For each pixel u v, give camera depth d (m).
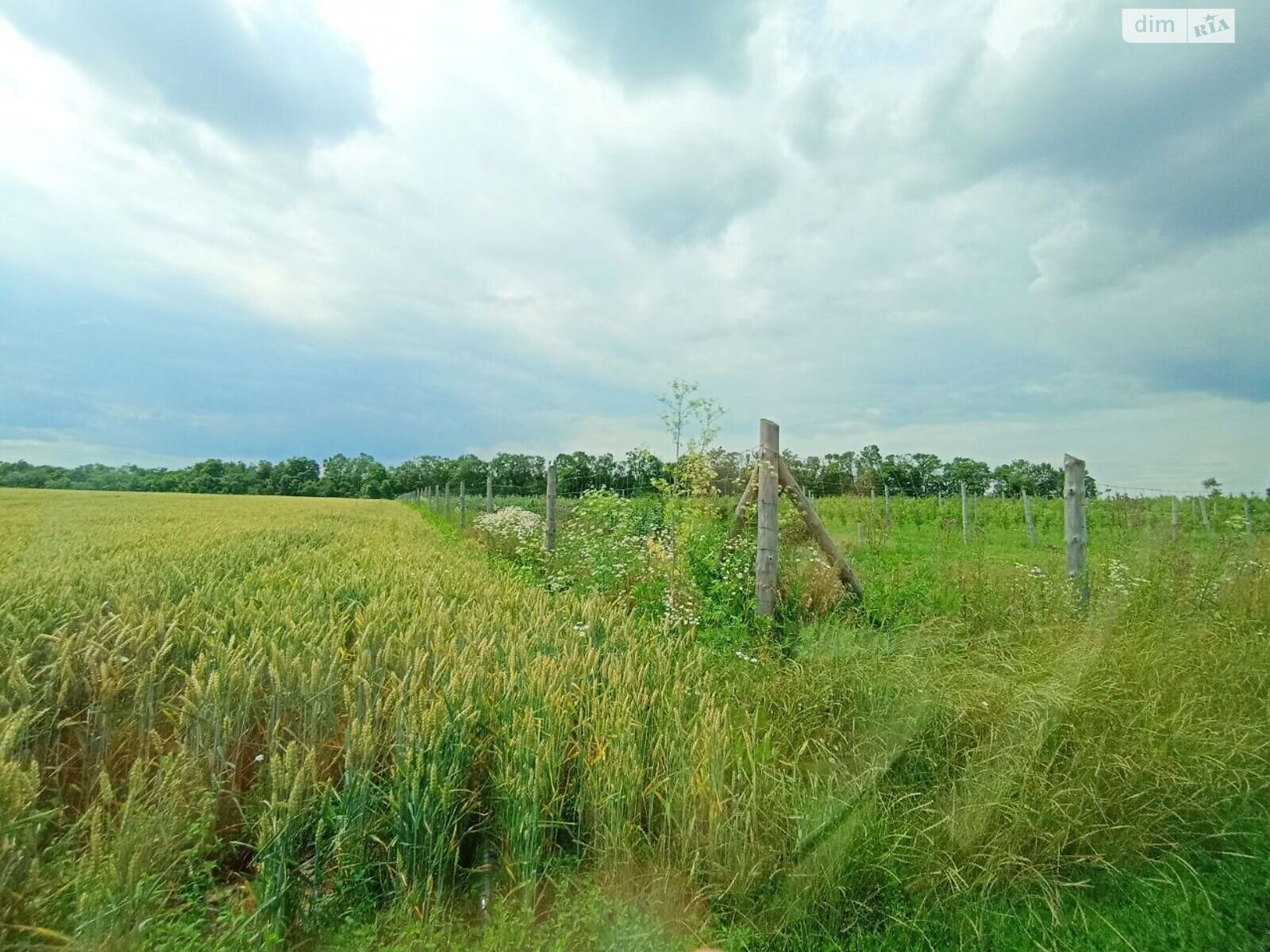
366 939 2.15
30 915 1.98
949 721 3.45
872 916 2.48
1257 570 6.05
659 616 6.02
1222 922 2.47
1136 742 3.25
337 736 3.17
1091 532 9.67
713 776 2.64
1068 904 2.57
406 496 61.75
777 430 5.89
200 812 2.51
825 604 6.00
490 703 3.18
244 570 7.18
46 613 4.31
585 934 2.26
